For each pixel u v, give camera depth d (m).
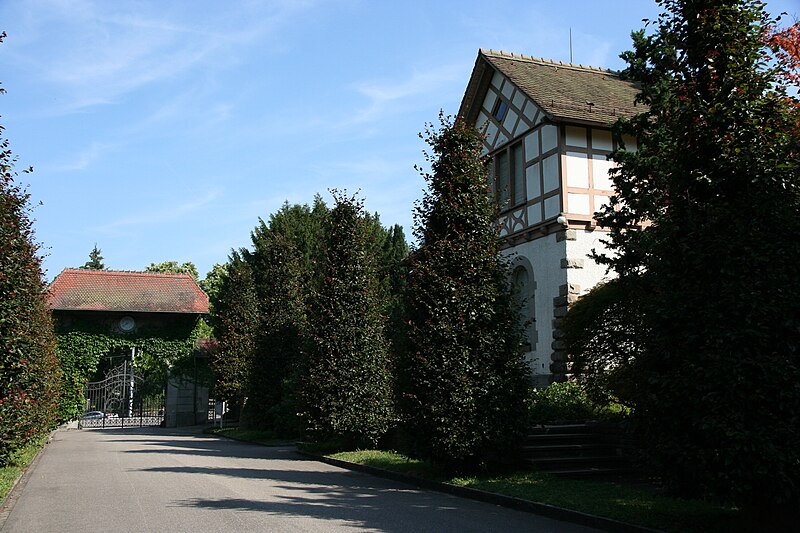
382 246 35.59
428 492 11.22
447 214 12.83
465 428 11.73
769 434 6.51
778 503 6.44
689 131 7.82
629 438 12.08
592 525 8.03
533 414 13.95
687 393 6.98
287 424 24.17
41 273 16.97
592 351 13.01
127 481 12.48
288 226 37.72
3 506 9.72
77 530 7.85
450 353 12.01
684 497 7.37
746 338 6.78
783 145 7.36
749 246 7.00
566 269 17.89
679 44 8.22
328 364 18.44
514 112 20.36
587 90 20.73
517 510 9.27
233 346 31.14
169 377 37.16
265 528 7.80
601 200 18.64
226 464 15.93
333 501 10.03
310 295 19.55
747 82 7.65
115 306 36.09
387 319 19.38
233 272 32.59
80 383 35.50
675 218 7.80
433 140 13.33
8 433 11.88
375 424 18.06
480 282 12.52
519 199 20.06
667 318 7.41
